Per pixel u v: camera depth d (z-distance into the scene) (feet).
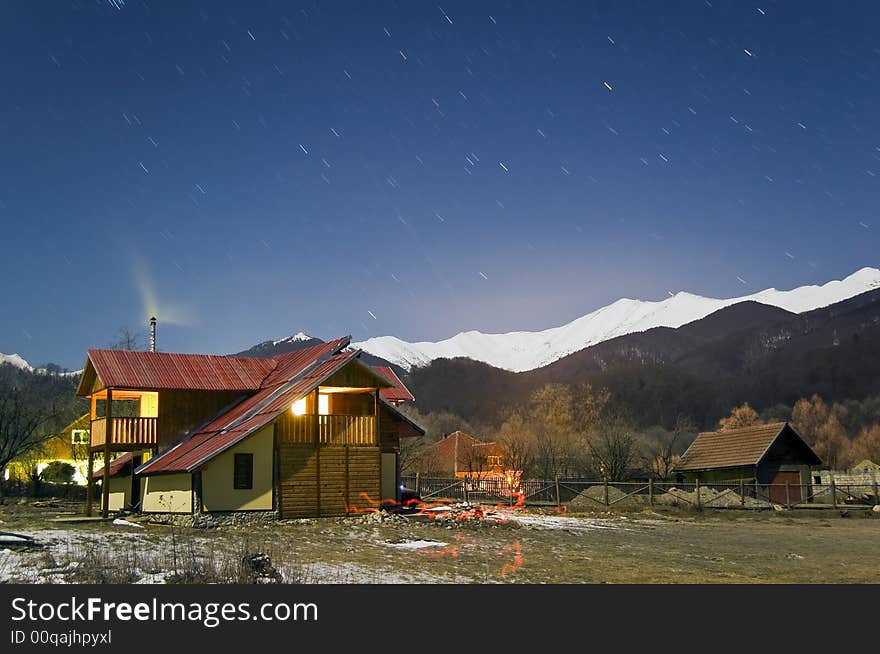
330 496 107.34
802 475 170.19
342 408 118.01
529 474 198.29
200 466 98.63
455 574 62.59
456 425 401.08
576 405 374.84
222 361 130.00
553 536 93.91
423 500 138.62
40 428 196.03
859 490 170.50
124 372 119.65
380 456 111.34
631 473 193.26
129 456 135.74
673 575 64.34
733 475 172.96
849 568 70.59
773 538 98.22
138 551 73.00
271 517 102.99
